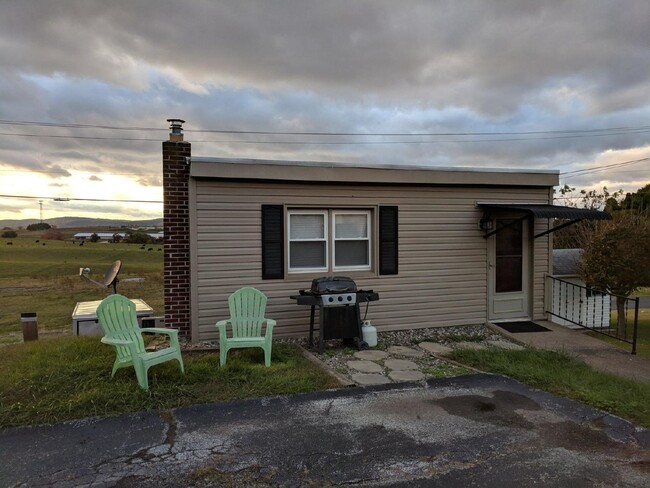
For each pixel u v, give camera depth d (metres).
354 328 6.65
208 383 4.80
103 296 15.91
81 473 3.02
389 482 2.94
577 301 9.48
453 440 3.59
